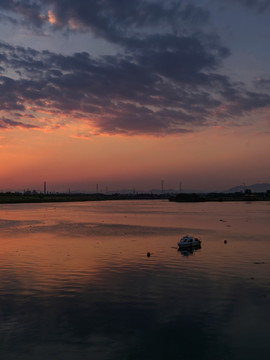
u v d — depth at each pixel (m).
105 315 28.62
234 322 27.28
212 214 166.38
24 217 145.38
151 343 23.88
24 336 24.86
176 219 135.38
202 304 31.30
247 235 83.81
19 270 44.06
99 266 46.94
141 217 146.50
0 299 32.50
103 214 167.12
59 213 173.88
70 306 30.70
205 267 46.75
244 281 39.16
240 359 21.88
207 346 23.48
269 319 27.89
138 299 32.66
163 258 53.28
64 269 44.84
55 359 21.84
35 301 31.98
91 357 22.06
